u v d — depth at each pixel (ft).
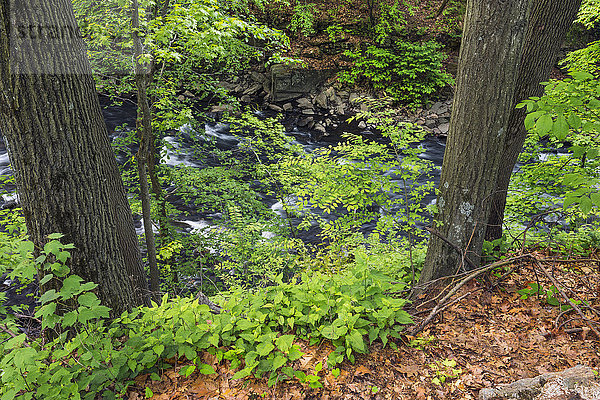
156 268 21.97
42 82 9.80
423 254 17.61
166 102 20.98
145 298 15.79
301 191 15.44
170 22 16.15
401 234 26.81
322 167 15.48
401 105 60.29
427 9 67.82
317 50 63.16
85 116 10.78
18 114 9.76
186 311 11.18
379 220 15.49
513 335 11.50
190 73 23.22
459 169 13.19
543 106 9.79
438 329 11.93
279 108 58.49
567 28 13.91
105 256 11.60
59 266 9.32
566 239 16.90
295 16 62.64
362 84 62.08
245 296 13.39
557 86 10.12
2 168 36.99
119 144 23.95
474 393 9.50
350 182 14.80
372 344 11.09
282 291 12.12
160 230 24.93
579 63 18.63
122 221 14.57
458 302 13.12
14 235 17.72
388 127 15.19
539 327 11.73
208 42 18.12
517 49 11.85
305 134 53.72
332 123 56.70
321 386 9.73
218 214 33.60
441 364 10.48
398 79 61.21
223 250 25.02
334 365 10.19
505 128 12.77
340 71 62.08
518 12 11.47
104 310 9.11
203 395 9.80
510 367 10.27
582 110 10.59
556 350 10.76
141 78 19.16
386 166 14.69
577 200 8.99
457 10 65.36
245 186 25.96
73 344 10.04
